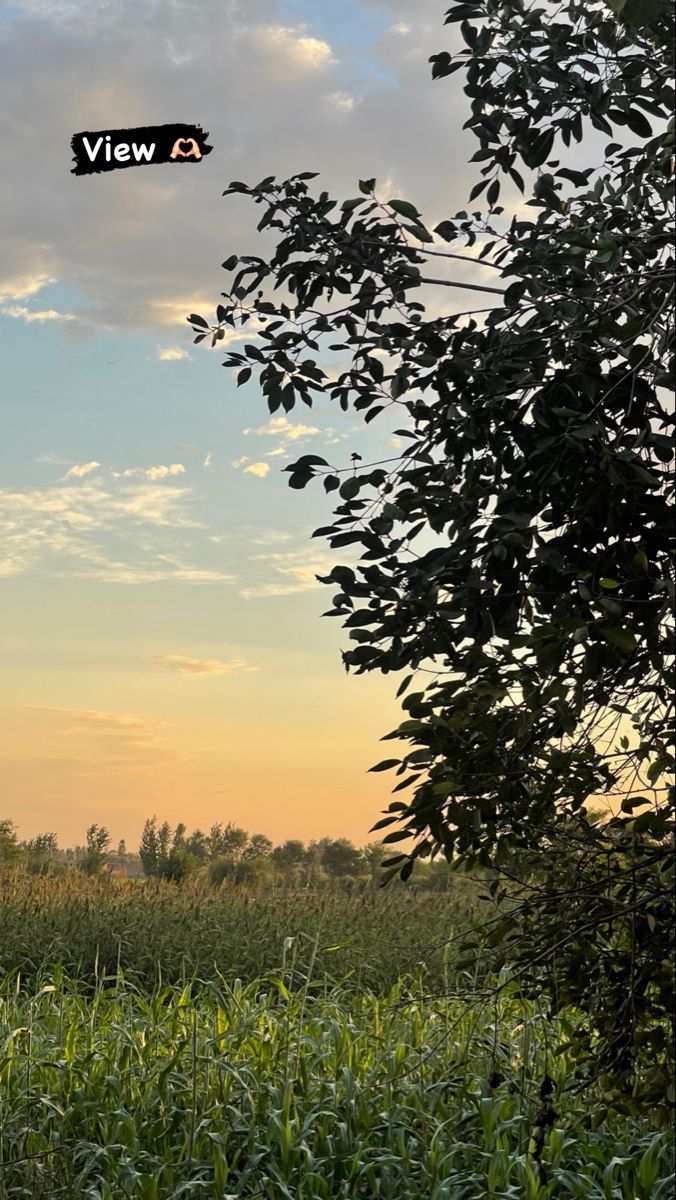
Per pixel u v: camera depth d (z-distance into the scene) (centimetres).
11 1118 429
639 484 270
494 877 358
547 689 265
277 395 369
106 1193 377
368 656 307
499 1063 448
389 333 343
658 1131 406
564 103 346
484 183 373
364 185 357
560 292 303
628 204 325
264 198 362
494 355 306
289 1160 395
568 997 334
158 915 1046
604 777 317
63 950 930
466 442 306
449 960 670
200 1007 583
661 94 300
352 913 1068
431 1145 398
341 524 319
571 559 273
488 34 341
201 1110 437
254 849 2297
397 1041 506
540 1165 357
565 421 284
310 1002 617
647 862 296
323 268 362
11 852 2177
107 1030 546
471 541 293
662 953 302
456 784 285
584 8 333
